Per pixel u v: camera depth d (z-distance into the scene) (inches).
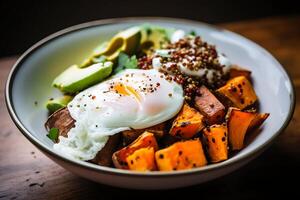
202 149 9.4
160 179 8.3
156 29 13.8
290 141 11.6
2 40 21.8
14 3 23.0
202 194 10.0
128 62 12.2
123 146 10.2
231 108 10.3
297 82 14.0
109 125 10.0
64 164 8.7
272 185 10.2
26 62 12.1
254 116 10.4
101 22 14.2
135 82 10.9
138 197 9.8
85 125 10.1
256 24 17.3
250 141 10.5
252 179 10.4
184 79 11.2
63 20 22.8
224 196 9.9
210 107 10.7
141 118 10.2
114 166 9.7
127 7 24.2
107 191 10.0
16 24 22.4
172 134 9.9
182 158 9.0
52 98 12.2
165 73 11.4
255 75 12.7
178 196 9.9
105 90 10.8
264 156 11.1
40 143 9.0
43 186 10.0
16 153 11.0
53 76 12.7
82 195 9.8
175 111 10.5
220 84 11.8
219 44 13.9
